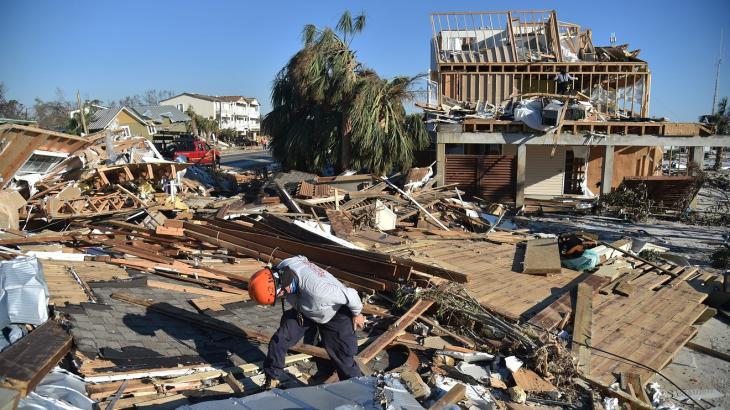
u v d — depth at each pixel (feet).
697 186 58.59
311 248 27.17
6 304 15.12
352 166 59.16
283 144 65.31
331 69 58.49
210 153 100.68
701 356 21.18
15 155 36.04
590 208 60.44
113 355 14.66
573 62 71.87
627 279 28.53
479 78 73.46
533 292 25.81
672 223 54.19
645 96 71.92
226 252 29.76
